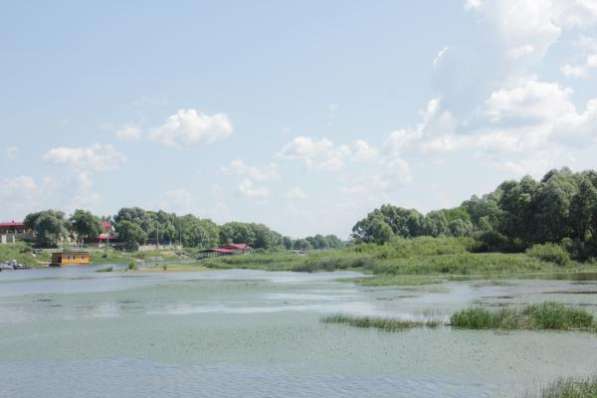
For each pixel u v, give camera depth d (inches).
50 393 1122.7
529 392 1039.6
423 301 2442.2
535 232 5098.4
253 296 2960.1
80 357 1451.8
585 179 4906.5
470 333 1626.5
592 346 1413.6
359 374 1204.5
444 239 5930.1
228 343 1588.3
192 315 2225.6
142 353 1483.8
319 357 1375.5
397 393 1065.5
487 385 1095.0
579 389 1013.2
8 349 1583.4
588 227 4891.7
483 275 3909.9
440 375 1175.6
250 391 1103.6
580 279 3405.5
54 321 2144.4
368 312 2139.5
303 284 3727.9
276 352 1448.1
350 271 5364.2
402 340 1550.2
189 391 1115.3
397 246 5984.3
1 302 2925.7
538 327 1681.8
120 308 2541.8
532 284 3115.2
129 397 1085.1
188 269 6727.4
